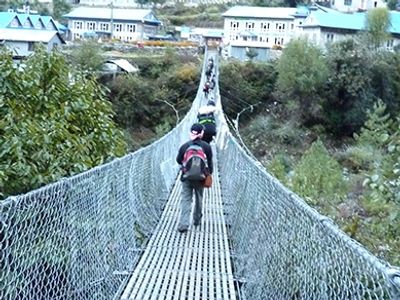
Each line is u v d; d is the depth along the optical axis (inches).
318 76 1408.7
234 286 165.3
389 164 193.6
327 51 1513.3
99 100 264.7
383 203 196.9
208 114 329.7
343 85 1414.9
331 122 1403.8
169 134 342.6
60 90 245.1
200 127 226.1
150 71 1555.1
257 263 159.9
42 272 107.9
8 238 88.7
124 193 189.3
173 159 375.6
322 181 384.2
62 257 117.5
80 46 1557.6
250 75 1531.7
